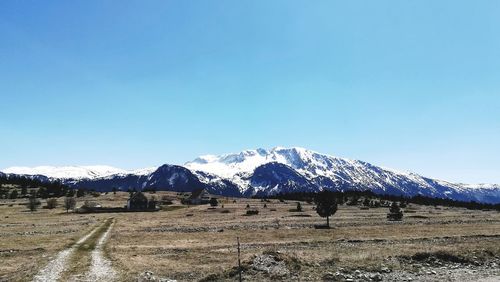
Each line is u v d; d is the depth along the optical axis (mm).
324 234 73750
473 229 82625
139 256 47312
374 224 97188
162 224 101250
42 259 44469
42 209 176250
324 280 33688
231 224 98750
